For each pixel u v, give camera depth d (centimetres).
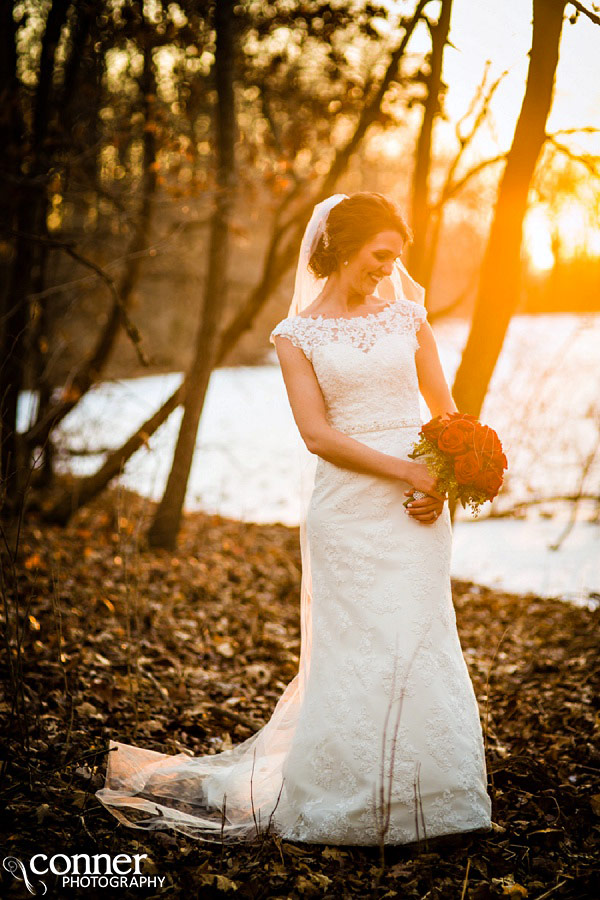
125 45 825
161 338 1680
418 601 289
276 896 255
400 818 276
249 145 775
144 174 832
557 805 305
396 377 300
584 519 905
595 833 295
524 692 447
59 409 836
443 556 298
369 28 684
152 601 610
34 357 806
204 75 822
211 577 712
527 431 935
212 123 888
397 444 297
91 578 633
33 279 852
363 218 298
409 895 254
